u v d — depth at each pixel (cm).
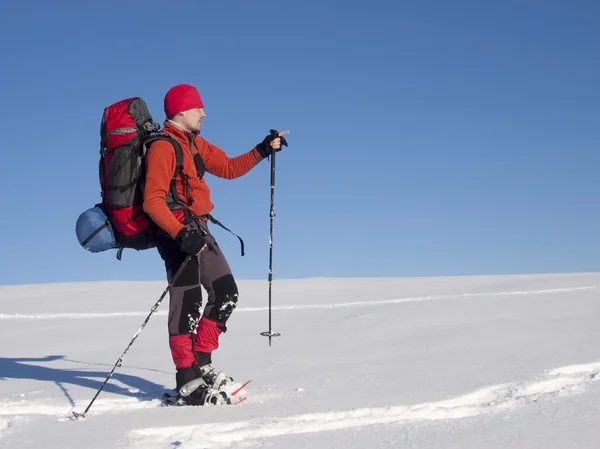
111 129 337
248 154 389
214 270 354
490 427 267
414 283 1052
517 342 466
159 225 327
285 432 273
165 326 693
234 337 583
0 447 259
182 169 342
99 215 343
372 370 395
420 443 249
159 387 392
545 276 1069
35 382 404
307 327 634
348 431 269
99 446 258
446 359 417
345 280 1143
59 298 956
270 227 386
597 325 530
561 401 304
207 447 255
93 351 538
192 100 355
